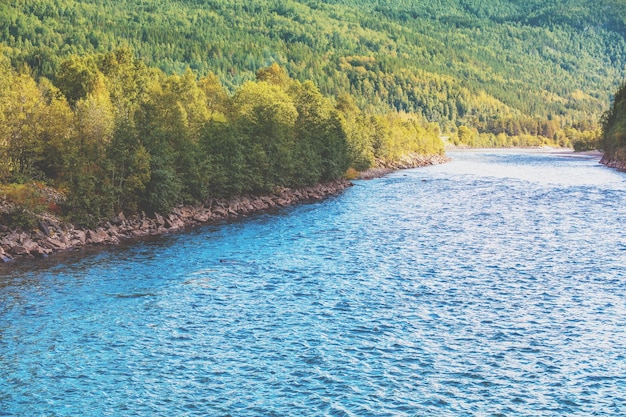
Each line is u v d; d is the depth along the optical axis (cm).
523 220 10744
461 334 5434
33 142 10144
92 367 4816
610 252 8269
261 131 13838
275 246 8706
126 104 13375
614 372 4731
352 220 10888
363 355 5019
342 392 4434
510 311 5991
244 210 11962
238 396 4394
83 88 13488
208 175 11500
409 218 11056
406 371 4747
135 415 4166
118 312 5953
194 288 6706
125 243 8944
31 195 9175
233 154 12281
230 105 15688
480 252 8312
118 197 9988
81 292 6550
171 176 10331
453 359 4947
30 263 7738
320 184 15512
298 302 6259
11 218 8750
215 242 9006
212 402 4316
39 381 4597
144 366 4838
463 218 11012
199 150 11656
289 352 5078
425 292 6569
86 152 10319
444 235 9456
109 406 4272
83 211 9356
